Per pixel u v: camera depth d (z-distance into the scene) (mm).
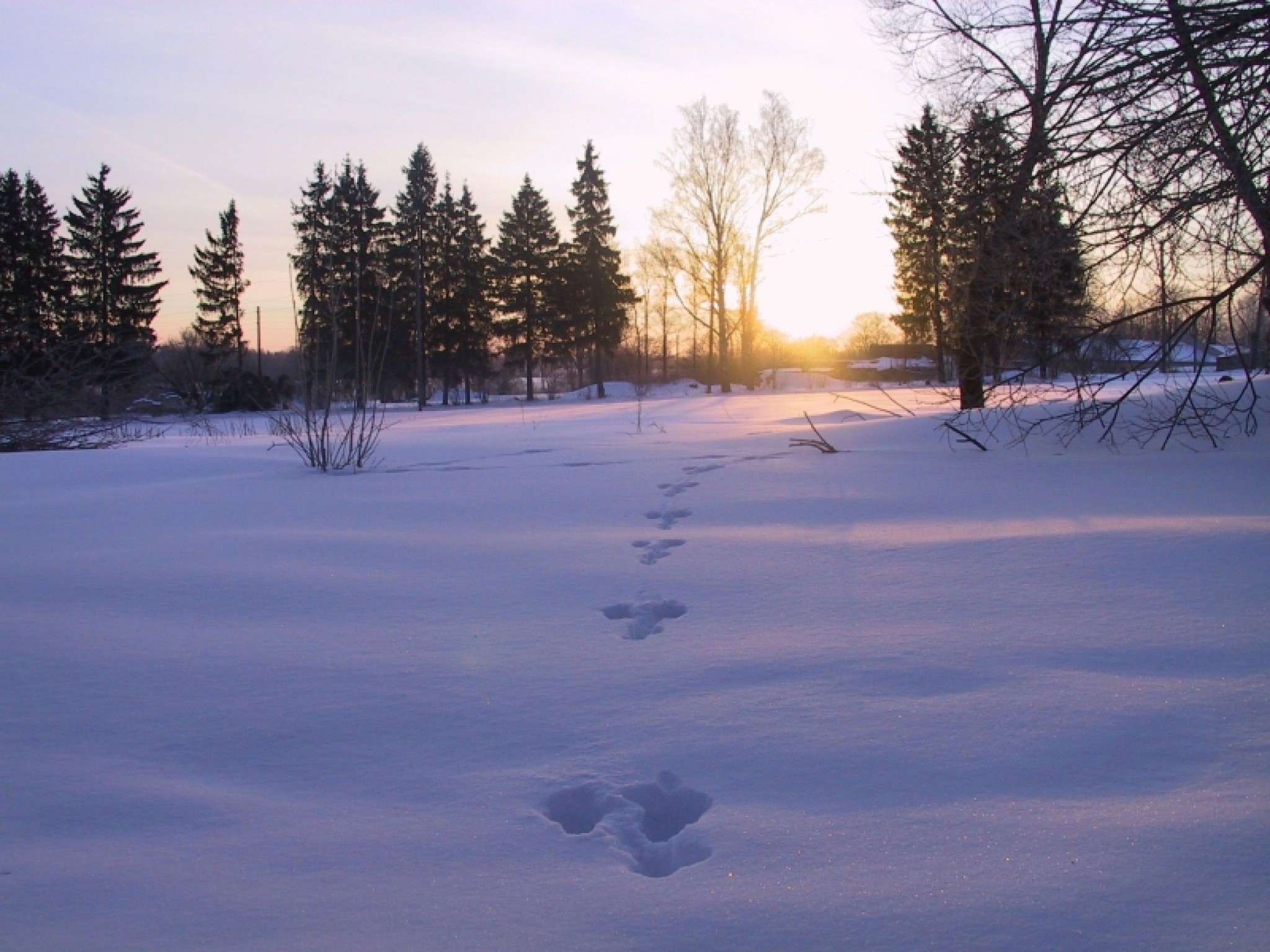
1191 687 3172
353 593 4691
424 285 45625
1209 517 5594
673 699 3305
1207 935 1941
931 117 9359
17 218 35969
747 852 2320
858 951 1940
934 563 4914
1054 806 2475
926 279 11109
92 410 16500
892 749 2834
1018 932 1977
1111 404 8570
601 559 5336
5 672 3648
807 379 48250
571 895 2176
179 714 3279
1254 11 6191
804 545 5457
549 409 30781
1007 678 3328
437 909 2135
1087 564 4695
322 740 3072
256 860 2365
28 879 2287
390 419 26828
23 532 6234
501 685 3480
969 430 10414
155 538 5992
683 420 18062
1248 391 9641
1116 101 6793
